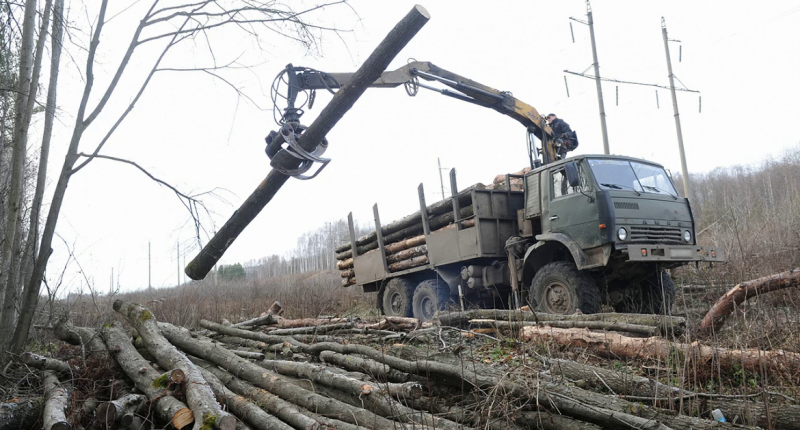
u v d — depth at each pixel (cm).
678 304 828
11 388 467
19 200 572
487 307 984
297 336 702
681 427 313
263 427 370
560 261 802
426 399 393
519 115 990
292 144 333
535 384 356
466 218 919
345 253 1375
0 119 653
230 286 2253
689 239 801
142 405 385
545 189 845
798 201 1633
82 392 445
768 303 672
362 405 396
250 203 387
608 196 746
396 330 751
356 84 330
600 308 743
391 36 322
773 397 360
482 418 349
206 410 342
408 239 1095
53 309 648
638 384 384
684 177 1773
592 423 331
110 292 828
